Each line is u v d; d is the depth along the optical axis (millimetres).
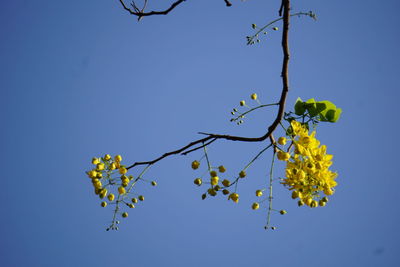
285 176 2850
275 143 2789
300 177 2811
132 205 2975
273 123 2750
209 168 2850
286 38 2764
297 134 2838
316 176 2842
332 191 2842
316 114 2885
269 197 2854
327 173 2846
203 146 2814
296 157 2832
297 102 2891
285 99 2744
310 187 2846
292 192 2840
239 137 2766
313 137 2838
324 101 2881
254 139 2760
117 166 2973
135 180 2961
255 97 2922
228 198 2838
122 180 2953
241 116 2922
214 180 2840
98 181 2963
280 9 2889
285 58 2758
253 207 2850
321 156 2824
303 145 2826
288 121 2879
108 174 2967
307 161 2832
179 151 2844
